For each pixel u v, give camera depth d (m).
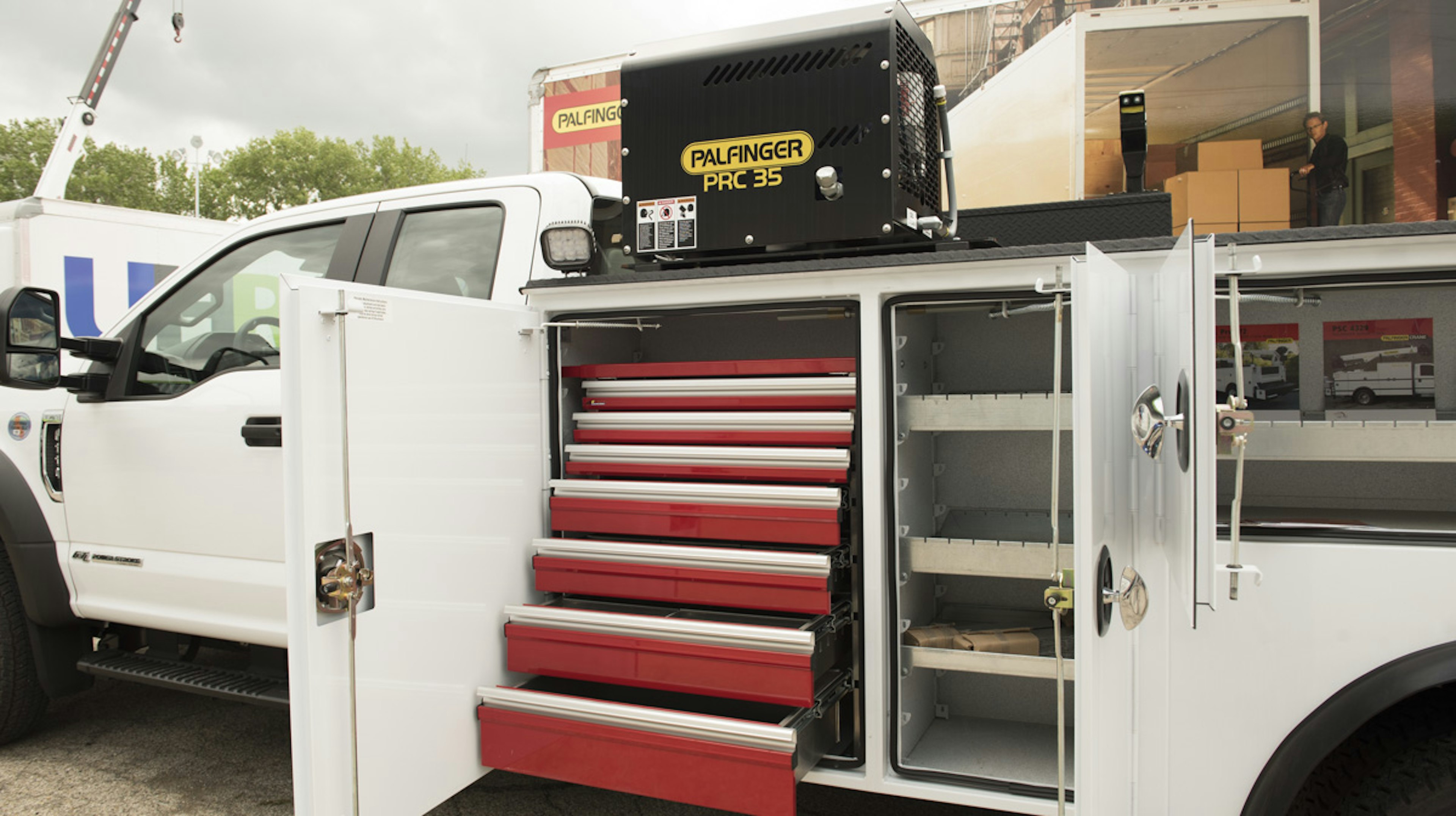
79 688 2.89
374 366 1.74
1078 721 1.26
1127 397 1.52
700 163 2.13
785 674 1.85
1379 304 2.00
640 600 2.23
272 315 2.68
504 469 2.11
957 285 1.82
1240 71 4.03
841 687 2.03
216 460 2.42
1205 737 1.64
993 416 1.96
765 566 1.96
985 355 2.44
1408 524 1.68
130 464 2.59
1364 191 3.88
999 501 2.44
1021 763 2.03
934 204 2.29
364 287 1.71
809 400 2.09
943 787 1.90
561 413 2.29
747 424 2.11
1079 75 4.25
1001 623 2.33
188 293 2.76
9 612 2.84
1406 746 1.57
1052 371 2.38
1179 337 1.31
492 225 2.53
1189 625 1.63
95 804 2.55
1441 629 1.53
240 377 2.46
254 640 2.40
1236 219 4.04
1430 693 1.58
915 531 2.19
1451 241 1.52
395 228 2.64
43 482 2.81
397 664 1.81
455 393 1.95
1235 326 1.38
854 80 1.99
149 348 2.72
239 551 2.39
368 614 1.73
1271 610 1.60
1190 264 1.19
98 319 5.16
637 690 2.20
